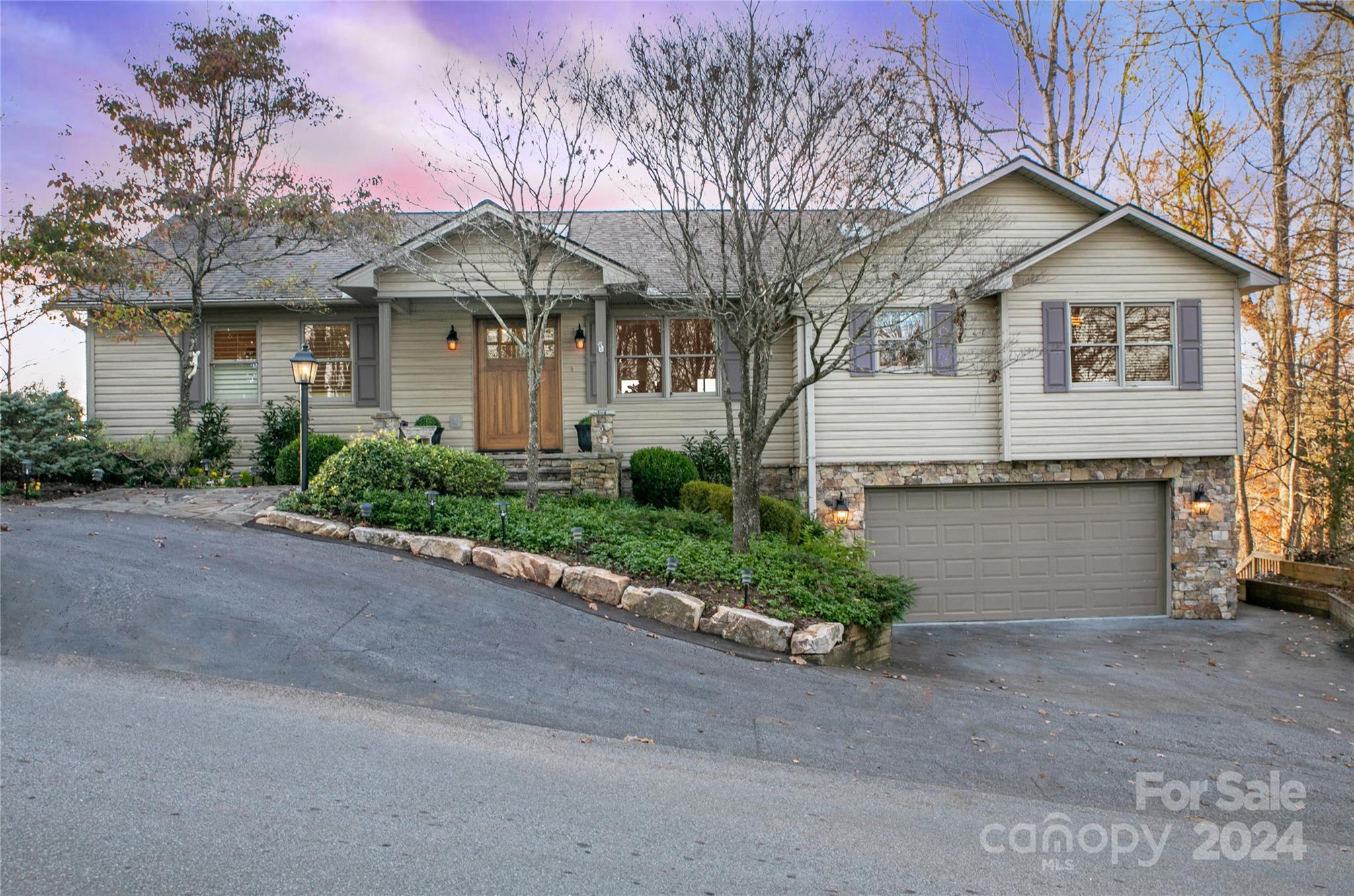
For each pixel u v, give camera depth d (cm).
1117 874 426
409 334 1444
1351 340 1784
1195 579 1343
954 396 1327
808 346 1323
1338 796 582
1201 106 1931
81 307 1344
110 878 327
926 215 1111
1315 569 1456
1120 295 1315
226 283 1420
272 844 367
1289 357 1853
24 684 546
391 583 802
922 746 608
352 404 1441
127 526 920
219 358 1451
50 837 357
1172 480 1348
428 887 342
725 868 386
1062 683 873
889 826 461
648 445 1451
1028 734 659
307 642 664
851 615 833
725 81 957
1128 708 775
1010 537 1352
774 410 1423
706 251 1334
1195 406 1323
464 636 709
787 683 706
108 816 380
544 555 892
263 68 1331
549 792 460
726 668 719
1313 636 1191
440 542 895
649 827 427
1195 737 697
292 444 1286
